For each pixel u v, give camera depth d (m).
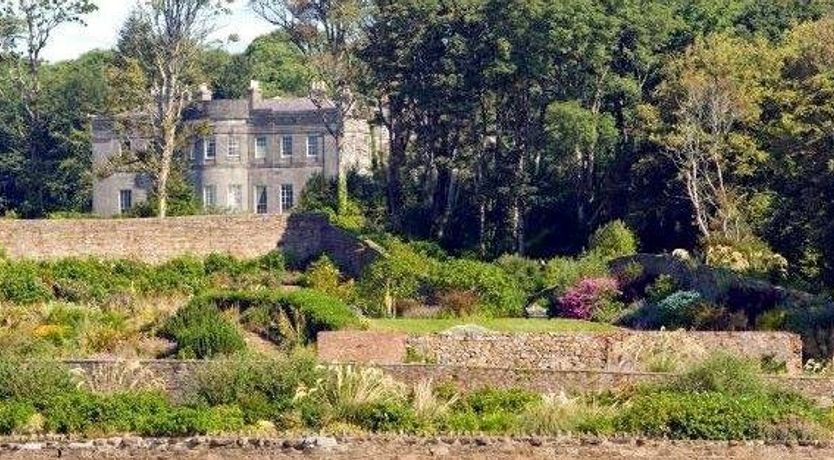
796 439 106.88
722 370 118.69
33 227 178.12
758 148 183.75
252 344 142.12
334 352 135.25
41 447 102.75
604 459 103.62
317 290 164.00
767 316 145.00
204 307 146.50
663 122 191.75
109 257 179.88
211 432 108.62
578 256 187.12
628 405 113.12
